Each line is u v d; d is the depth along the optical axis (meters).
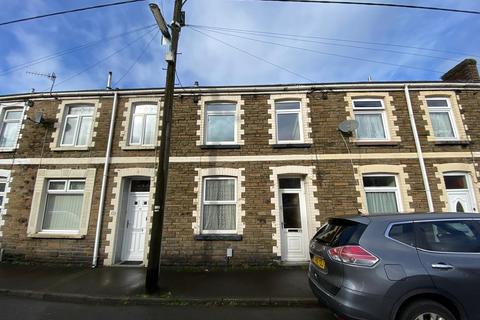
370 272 3.90
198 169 9.89
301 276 7.78
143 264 9.32
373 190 9.78
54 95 11.10
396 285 3.82
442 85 10.70
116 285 7.12
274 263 8.97
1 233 9.83
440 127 10.58
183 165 9.95
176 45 7.81
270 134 10.21
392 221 4.29
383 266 3.91
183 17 8.30
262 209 9.44
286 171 9.75
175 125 10.43
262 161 9.89
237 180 9.81
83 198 10.05
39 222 9.91
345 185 9.63
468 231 4.20
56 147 10.52
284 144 10.00
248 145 10.09
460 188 9.88
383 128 10.55
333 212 9.41
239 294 6.37
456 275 3.84
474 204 9.62
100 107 10.91
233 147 10.05
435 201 9.51
